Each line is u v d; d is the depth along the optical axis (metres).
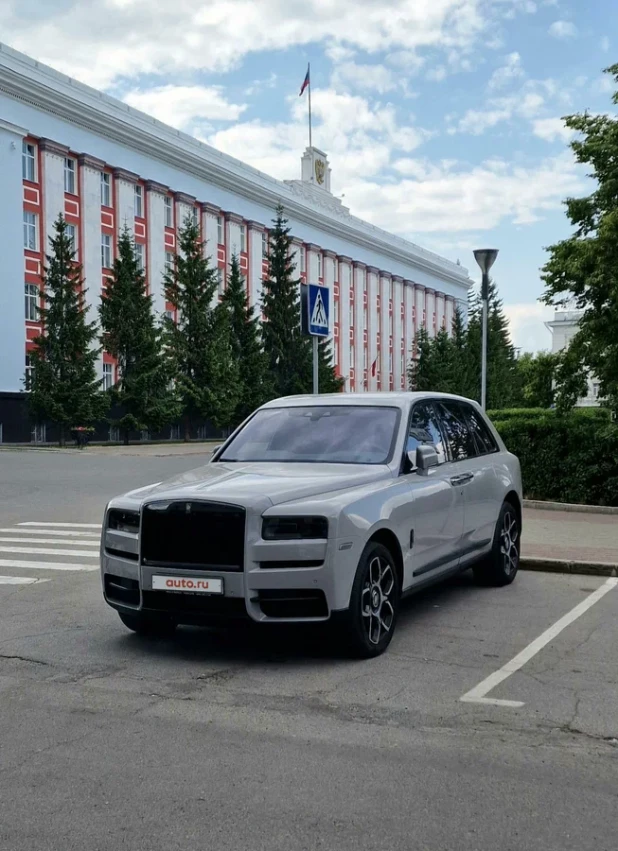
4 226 44.28
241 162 65.12
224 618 5.74
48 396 42.66
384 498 6.32
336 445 7.11
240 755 4.32
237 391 54.31
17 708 5.06
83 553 10.95
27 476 23.64
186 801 3.80
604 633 6.88
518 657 6.15
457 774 4.09
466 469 7.94
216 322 53.50
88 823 3.60
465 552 7.87
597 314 15.59
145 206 55.56
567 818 3.64
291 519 5.72
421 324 98.50
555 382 16.52
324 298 11.17
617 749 4.43
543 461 15.62
